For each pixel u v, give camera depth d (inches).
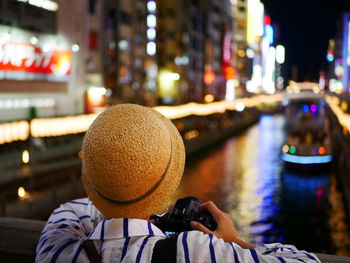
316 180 1106.7
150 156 47.3
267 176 1193.4
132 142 46.9
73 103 1255.5
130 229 49.5
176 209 57.6
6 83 989.8
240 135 2277.3
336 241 688.4
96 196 51.2
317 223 768.9
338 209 852.6
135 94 1973.4
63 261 51.6
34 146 839.1
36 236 80.7
